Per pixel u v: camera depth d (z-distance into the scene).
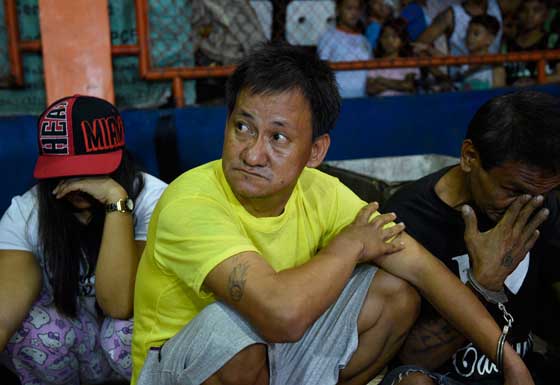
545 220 1.63
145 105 3.48
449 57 3.70
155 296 1.46
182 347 1.36
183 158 3.00
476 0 3.98
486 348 1.48
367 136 3.38
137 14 3.18
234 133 1.36
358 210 1.61
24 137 2.71
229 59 3.60
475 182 1.51
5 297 1.69
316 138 1.41
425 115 3.47
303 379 1.47
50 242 1.73
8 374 1.98
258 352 1.34
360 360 1.56
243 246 1.31
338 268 1.37
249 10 3.59
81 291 1.85
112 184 1.74
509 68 4.14
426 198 1.64
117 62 3.40
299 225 1.53
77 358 1.86
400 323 1.54
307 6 3.75
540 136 1.34
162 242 1.38
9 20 3.08
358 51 3.81
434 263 1.52
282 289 1.27
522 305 1.67
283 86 1.31
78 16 3.01
